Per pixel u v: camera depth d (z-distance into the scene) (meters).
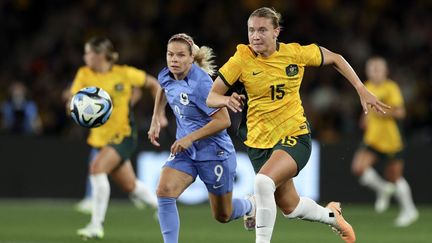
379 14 69.56
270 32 23.73
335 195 52.25
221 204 27.05
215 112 24.95
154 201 36.22
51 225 39.59
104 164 33.38
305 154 24.33
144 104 57.66
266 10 23.86
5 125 56.31
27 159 52.50
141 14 68.38
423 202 52.78
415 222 43.47
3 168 52.47
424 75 65.88
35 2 70.00
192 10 68.69
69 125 59.88
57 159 52.47
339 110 60.44
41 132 59.31
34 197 52.44
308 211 26.06
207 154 25.91
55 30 68.56
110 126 33.75
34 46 67.81
